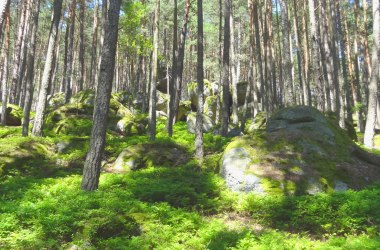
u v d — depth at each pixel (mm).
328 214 8859
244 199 10492
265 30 30594
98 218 7750
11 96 31859
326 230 8258
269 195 10906
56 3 18469
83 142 18594
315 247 6801
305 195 10766
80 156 16312
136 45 28000
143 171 14195
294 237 7719
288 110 16203
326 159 12547
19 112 27984
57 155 16516
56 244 6867
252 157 12500
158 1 21938
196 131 16344
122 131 24516
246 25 45125
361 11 38125
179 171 13953
